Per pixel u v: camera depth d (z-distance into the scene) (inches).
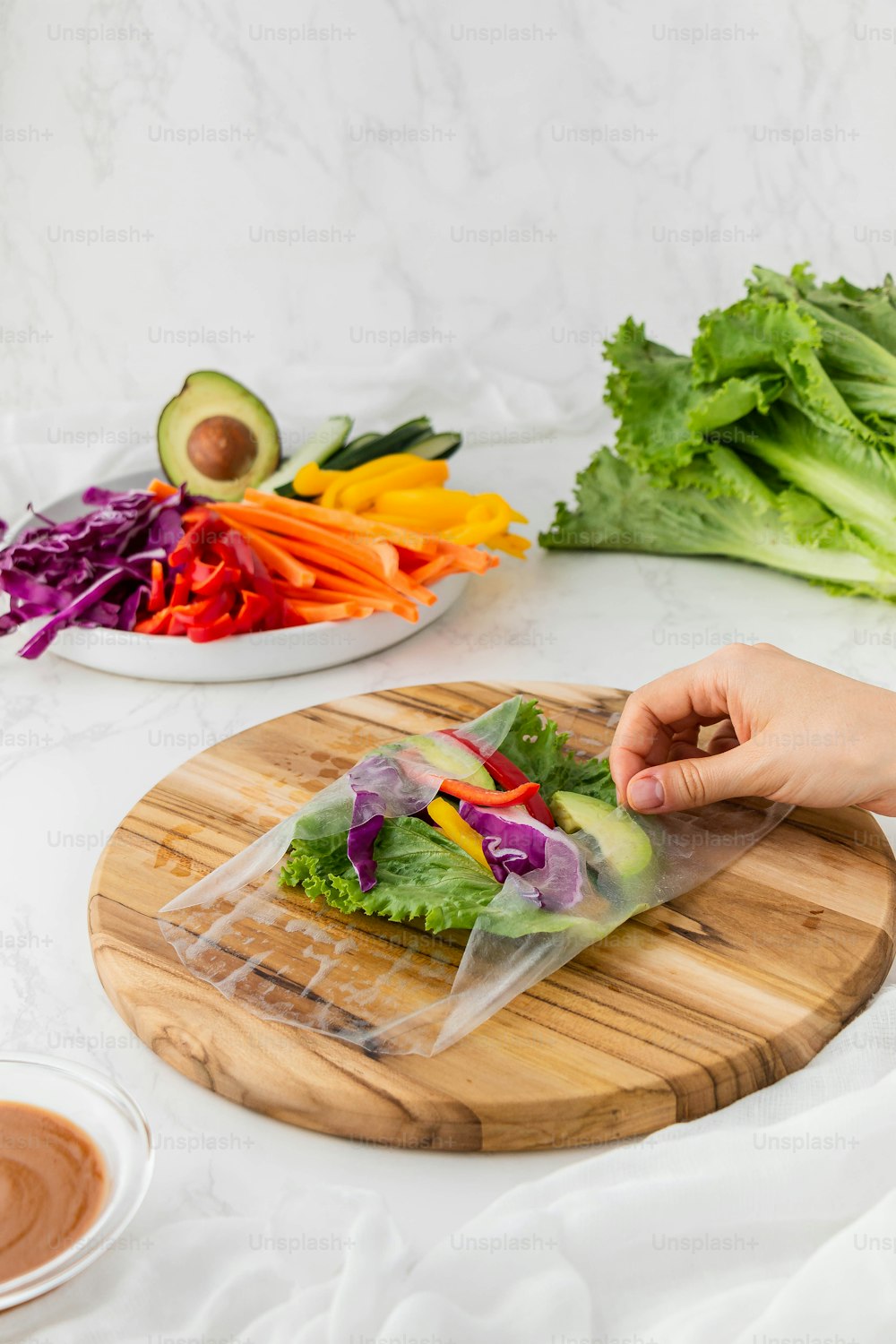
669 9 87.5
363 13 87.7
